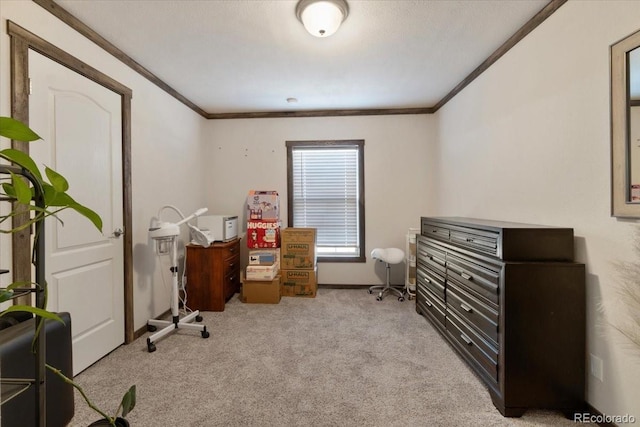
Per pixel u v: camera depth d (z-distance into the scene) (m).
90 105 2.12
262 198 3.77
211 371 2.07
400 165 4.02
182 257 3.45
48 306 1.84
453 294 2.26
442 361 2.19
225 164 4.14
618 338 1.45
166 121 3.11
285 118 4.09
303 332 2.69
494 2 1.85
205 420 1.61
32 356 1.17
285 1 1.83
